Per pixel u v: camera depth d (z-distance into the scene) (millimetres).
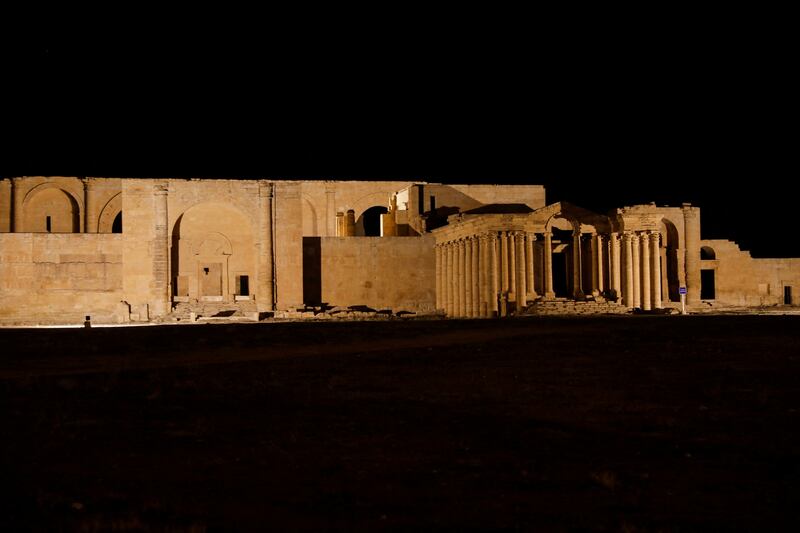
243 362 31062
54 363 31812
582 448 17078
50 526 11898
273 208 76188
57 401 22438
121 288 74312
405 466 15633
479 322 48531
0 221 85500
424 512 12883
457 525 12266
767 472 15312
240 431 18641
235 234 77500
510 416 20312
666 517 12773
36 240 73250
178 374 27828
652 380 25547
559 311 62188
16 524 11984
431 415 20438
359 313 73312
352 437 18047
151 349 36562
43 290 73125
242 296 77938
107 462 15852
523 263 65000
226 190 75562
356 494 13805
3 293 72500
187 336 41375
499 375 26938
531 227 65812
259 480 14625
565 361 29938
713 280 95188
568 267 77750
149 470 15273
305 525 12164
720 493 14023
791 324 41438
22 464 15656
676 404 21703
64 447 17078
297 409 21281
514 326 44500
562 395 23156
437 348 34406
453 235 73375
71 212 87438
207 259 76875
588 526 12312
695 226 84625
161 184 73938
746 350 31797
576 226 67000
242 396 23250
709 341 34844
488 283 65000
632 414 20484
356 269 78875
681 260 84562
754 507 13273
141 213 73875
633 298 66250
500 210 83500
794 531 12164
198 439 17828
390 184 91125
